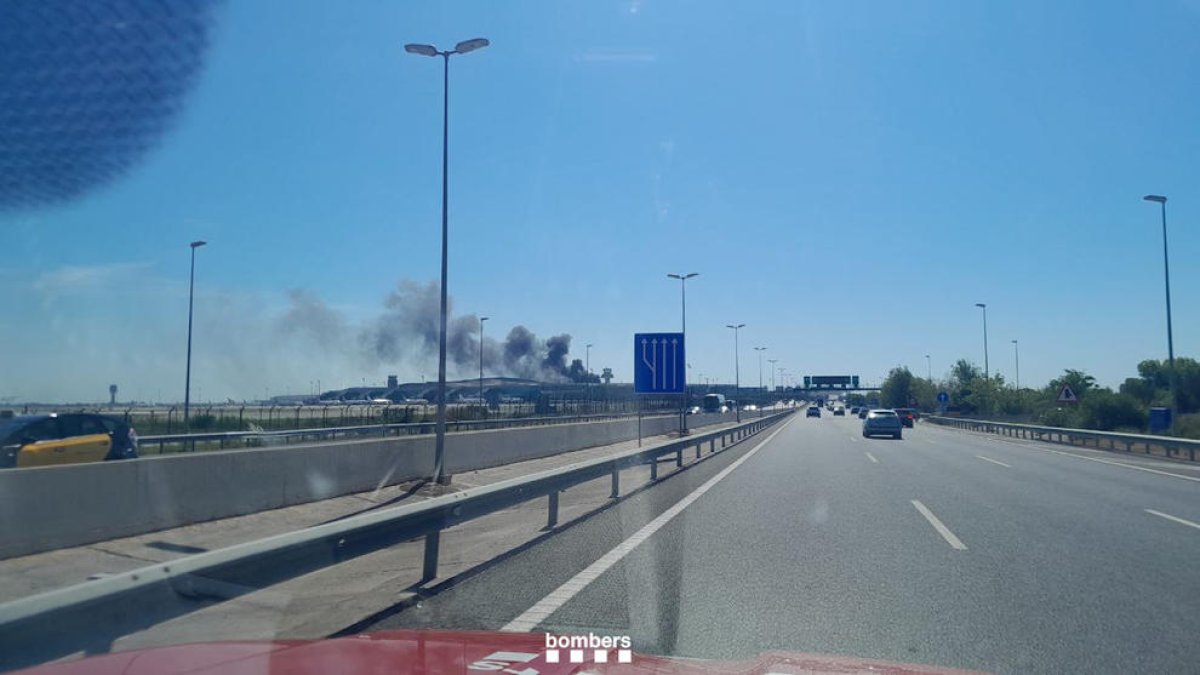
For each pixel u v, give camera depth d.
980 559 11.46
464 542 13.23
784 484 21.53
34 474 12.38
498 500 11.53
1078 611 8.66
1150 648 7.39
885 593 9.40
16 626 4.86
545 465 29.27
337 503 18.34
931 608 8.73
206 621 8.32
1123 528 14.34
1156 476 24.39
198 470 15.15
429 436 23.36
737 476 23.84
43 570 11.54
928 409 124.00
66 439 20.05
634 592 9.20
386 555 12.22
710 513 15.93
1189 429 39.81
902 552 11.95
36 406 56.38
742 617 8.29
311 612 8.69
